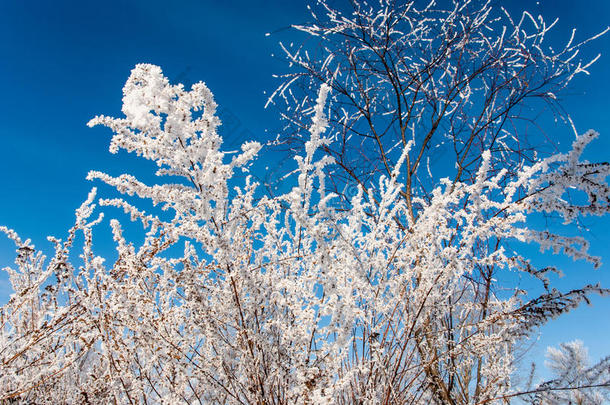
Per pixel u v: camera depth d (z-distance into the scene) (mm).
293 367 1703
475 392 2676
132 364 2111
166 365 1902
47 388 2723
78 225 2531
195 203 1632
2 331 2564
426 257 1989
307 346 1791
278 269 2320
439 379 2303
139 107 1513
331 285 1622
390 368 1938
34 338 2320
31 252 2891
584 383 1866
